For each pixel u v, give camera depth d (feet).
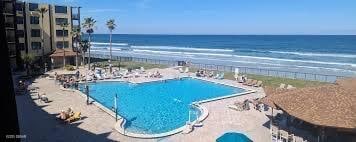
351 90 64.69
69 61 215.51
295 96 65.05
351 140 62.54
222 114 90.94
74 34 208.64
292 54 353.51
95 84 147.02
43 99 106.63
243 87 135.33
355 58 302.25
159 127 83.46
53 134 72.74
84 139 69.72
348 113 55.42
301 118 56.90
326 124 53.26
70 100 109.70
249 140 53.83
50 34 225.15
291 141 65.21
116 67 199.11
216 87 142.31
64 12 231.71
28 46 212.43
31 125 79.51
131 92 131.54
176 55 344.69
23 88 122.42
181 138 71.46
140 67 199.72
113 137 71.56
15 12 194.18
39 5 217.36
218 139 54.75
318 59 294.66
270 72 191.01
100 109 96.94
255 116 88.74
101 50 437.58
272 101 66.44
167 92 131.95
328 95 62.49
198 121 82.58
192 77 161.27
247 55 342.44
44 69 190.39
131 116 94.32
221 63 262.88
